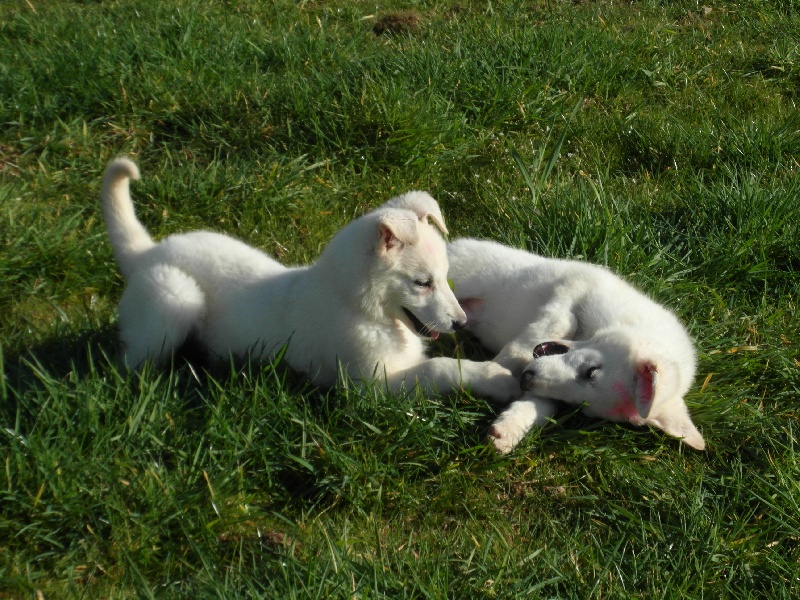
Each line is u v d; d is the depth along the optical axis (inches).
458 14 156.3
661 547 100.7
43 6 149.1
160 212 120.1
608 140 134.6
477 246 117.4
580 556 100.0
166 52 135.6
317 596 94.3
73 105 129.1
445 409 105.8
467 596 96.6
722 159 132.2
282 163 126.0
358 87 131.6
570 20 152.7
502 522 101.5
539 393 106.7
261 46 139.6
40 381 104.7
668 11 164.7
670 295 115.8
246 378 104.8
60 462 98.5
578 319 112.3
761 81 146.6
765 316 115.1
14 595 95.0
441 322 106.5
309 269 108.7
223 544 98.5
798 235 120.0
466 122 133.0
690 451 106.6
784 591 98.2
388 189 125.5
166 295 107.1
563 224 120.7
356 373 107.1
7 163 124.2
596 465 104.8
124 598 95.6
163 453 101.3
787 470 104.4
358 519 100.7
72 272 114.6
